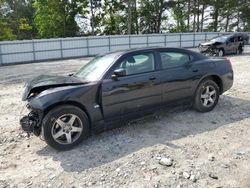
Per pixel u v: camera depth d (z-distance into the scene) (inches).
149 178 135.9
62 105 167.2
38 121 168.2
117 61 187.3
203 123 207.2
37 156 165.9
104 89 177.0
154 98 198.5
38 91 177.6
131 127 205.2
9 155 169.2
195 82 218.1
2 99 325.7
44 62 908.0
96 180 136.8
